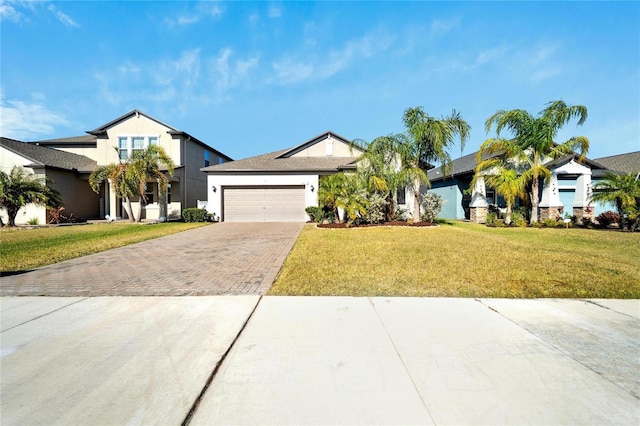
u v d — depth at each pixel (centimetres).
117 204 2167
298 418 217
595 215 1811
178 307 432
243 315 403
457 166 2366
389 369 277
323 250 868
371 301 455
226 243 1023
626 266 669
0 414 221
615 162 2295
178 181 2156
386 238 1115
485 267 661
